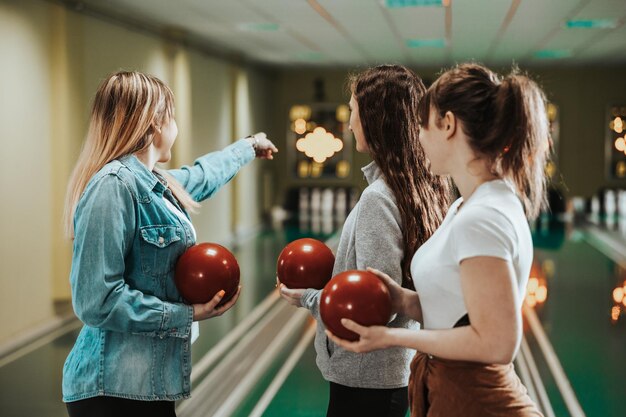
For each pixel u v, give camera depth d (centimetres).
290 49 1062
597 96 1403
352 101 190
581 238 1098
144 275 179
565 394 397
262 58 1197
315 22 792
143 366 176
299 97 1469
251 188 1259
